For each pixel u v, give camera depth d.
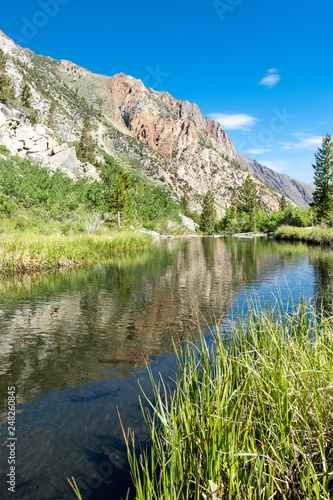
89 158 118.62
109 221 46.47
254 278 13.44
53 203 34.38
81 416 3.69
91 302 9.39
